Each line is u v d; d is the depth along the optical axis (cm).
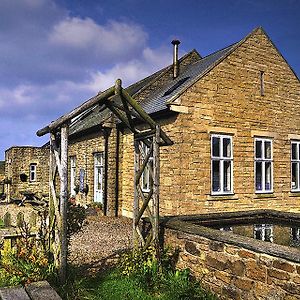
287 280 508
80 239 1088
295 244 787
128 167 1559
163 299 623
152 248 757
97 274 736
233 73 1397
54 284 630
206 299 627
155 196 760
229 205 1351
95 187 1795
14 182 2852
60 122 670
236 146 1391
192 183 1277
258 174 1470
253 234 884
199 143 1302
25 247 677
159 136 758
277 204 1480
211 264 648
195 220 929
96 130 1748
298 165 1570
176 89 1391
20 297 369
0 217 1820
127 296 628
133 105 740
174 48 1686
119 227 1300
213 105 1342
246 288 575
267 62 1493
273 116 1497
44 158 2906
